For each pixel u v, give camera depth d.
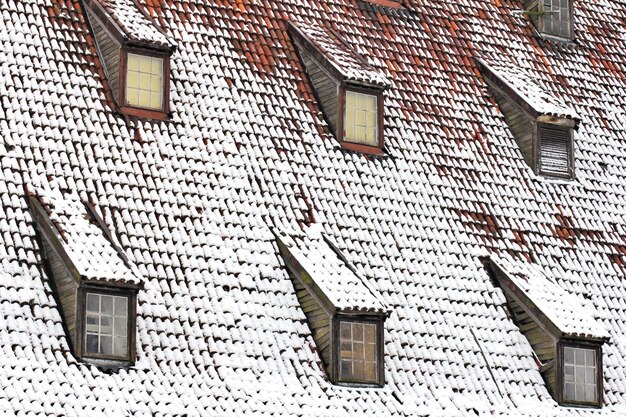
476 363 53.41
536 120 61.06
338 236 54.03
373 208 55.75
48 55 53.38
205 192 52.75
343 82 57.06
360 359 50.78
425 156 58.81
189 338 48.59
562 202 60.69
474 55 64.06
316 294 50.84
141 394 46.44
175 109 54.53
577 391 54.44
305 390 49.34
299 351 50.31
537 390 54.00
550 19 67.62
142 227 50.47
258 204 53.50
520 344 55.00
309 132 56.78
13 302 46.41
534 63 65.56
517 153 61.34
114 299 47.34
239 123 55.50
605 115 65.31
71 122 51.94
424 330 53.19
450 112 60.97
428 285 54.59
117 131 52.66
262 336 49.94
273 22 59.94
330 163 56.25
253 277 51.34
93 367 46.44
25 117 51.16
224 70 56.88
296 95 57.69
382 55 61.41
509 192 59.66
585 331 54.66
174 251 50.50
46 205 48.78
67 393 45.22
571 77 66.00
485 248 57.16
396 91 60.22
